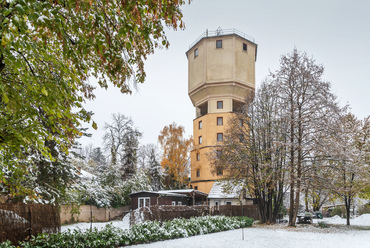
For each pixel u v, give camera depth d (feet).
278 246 50.52
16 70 17.76
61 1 18.07
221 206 96.32
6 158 30.96
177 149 199.00
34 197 42.04
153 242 53.62
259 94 104.22
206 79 162.61
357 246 50.80
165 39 24.02
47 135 26.68
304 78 89.10
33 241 36.45
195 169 172.14
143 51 27.53
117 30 22.34
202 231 68.08
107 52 20.59
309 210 143.95
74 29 19.97
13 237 35.86
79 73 21.91
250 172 101.71
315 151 83.66
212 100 165.48
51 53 24.75
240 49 164.04
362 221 117.91
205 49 165.07
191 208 81.97
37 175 65.98
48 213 42.06
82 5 17.83
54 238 38.60
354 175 94.12
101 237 45.29
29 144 26.84
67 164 75.00
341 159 81.87
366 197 94.94
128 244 49.44
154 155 217.36
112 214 131.34
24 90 21.45
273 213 101.35
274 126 93.91
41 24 16.29
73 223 106.22
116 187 136.56
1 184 43.98
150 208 65.46
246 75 163.84
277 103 95.35
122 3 17.90
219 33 171.12
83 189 88.43
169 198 130.52
